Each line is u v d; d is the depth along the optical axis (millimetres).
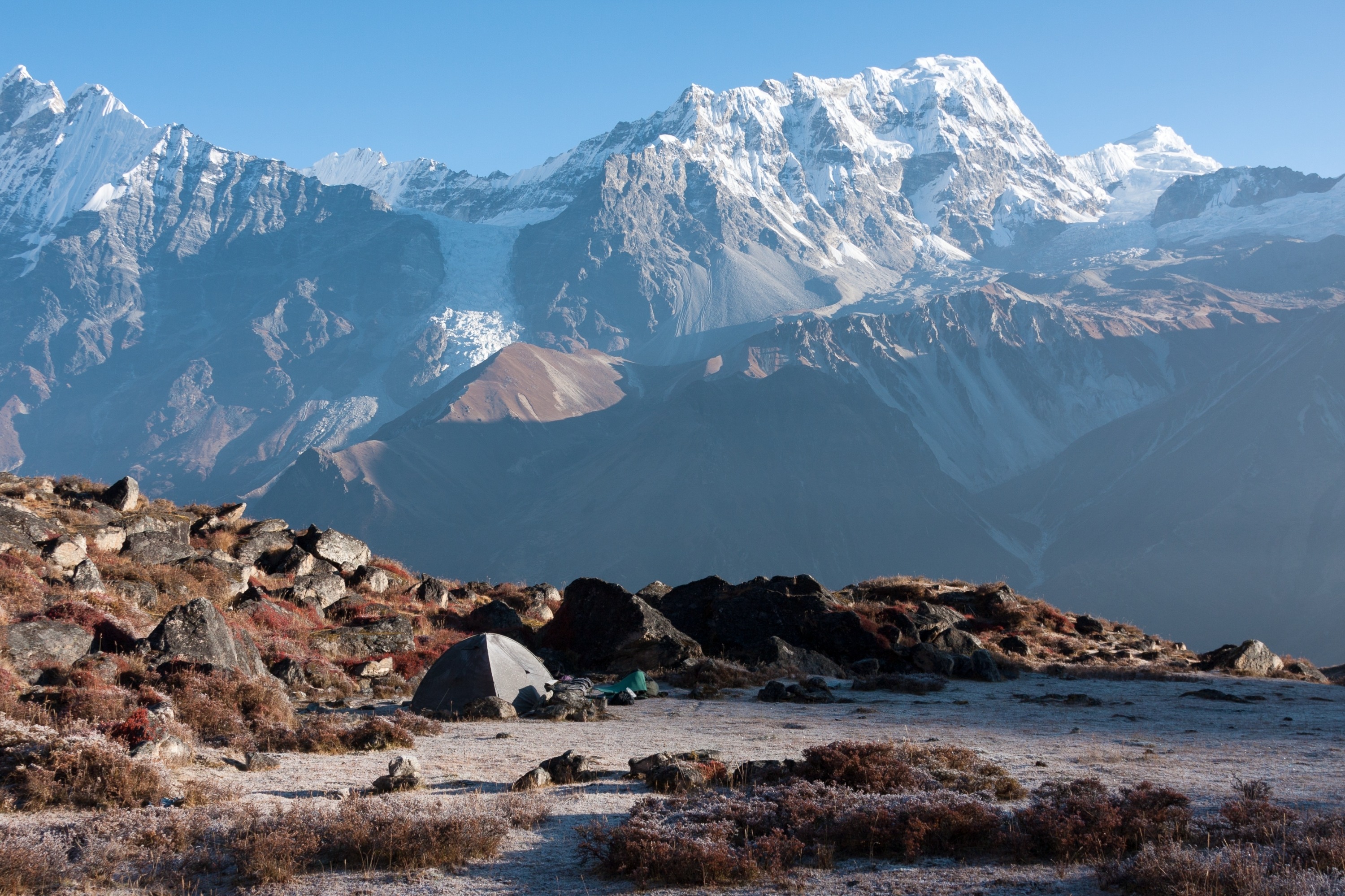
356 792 12938
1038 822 10242
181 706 18422
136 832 10375
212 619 24047
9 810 11500
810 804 10945
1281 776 14609
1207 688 33031
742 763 15305
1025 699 28656
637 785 13977
